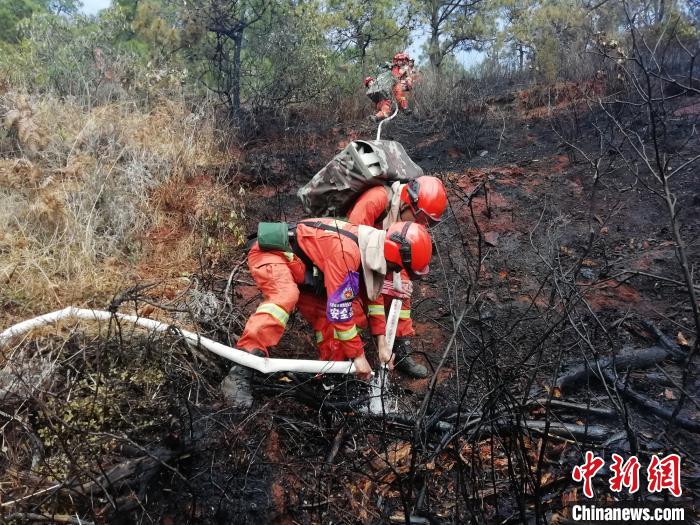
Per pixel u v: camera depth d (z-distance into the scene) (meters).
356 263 2.71
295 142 6.75
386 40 9.21
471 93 7.98
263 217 5.09
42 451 2.33
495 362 2.43
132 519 2.30
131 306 3.38
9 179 4.31
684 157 5.12
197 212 4.66
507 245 4.45
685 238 4.20
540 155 5.79
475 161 5.98
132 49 7.79
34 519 2.12
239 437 2.53
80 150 4.98
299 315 3.74
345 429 2.81
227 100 7.89
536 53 8.33
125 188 4.65
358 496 2.52
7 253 3.84
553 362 3.22
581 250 4.30
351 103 8.18
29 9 14.58
